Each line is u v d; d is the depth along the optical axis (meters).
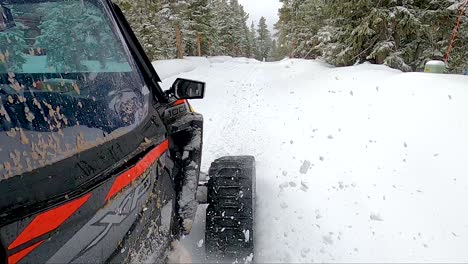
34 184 1.25
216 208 2.43
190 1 43.62
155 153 1.91
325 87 11.18
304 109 8.51
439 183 4.21
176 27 37.34
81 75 1.72
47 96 1.55
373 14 15.87
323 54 20.30
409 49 16.28
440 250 2.98
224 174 2.59
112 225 1.50
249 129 7.02
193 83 2.39
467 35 15.99
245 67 26.30
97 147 1.53
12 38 1.62
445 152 5.02
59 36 1.73
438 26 15.99
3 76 1.51
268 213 3.38
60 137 1.45
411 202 3.77
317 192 3.95
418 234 3.20
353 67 14.52
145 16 33.41
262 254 2.79
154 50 35.19
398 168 4.64
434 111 6.64
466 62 16.28
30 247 1.16
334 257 2.82
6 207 1.16
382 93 8.58
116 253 1.52
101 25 1.96
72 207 1.30
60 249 1.26
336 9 17.88
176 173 2.39
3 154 1.30
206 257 2.35
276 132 6.68
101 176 1.46
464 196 3.89
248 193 2.46
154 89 2.35
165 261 1.97
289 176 4.43
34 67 1.60
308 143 5.84
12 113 1.43
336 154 5.22
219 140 6.32
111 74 1.90
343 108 7.97
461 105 6.74
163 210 2.00
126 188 1.59
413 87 8.43
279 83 14.34
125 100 1.88
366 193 3.97
